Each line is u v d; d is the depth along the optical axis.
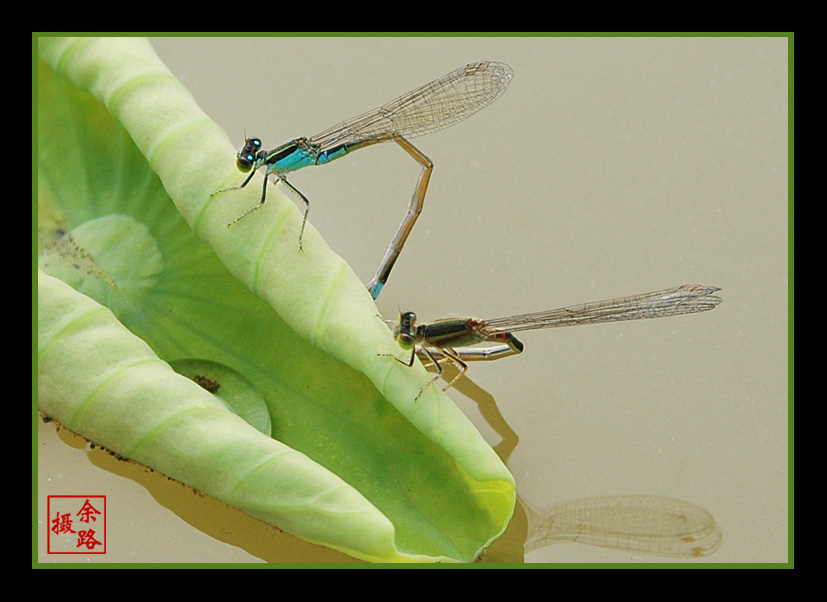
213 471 0.33
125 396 0.33
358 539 0.33
